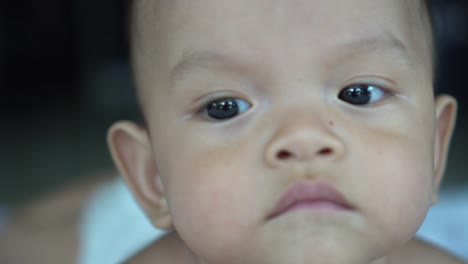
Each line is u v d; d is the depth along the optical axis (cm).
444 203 69
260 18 31
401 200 31
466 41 174
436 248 41
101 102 189
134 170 38
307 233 30
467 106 160
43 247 52
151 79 34
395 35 32
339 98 31
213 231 31
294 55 31
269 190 30
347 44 31
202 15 32
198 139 32
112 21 197
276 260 30
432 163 33
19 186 118
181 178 32
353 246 30
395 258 40
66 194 57
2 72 219
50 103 195
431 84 34
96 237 53
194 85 32
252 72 31
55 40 221
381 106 32
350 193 30
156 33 34
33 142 151
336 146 30
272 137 30
